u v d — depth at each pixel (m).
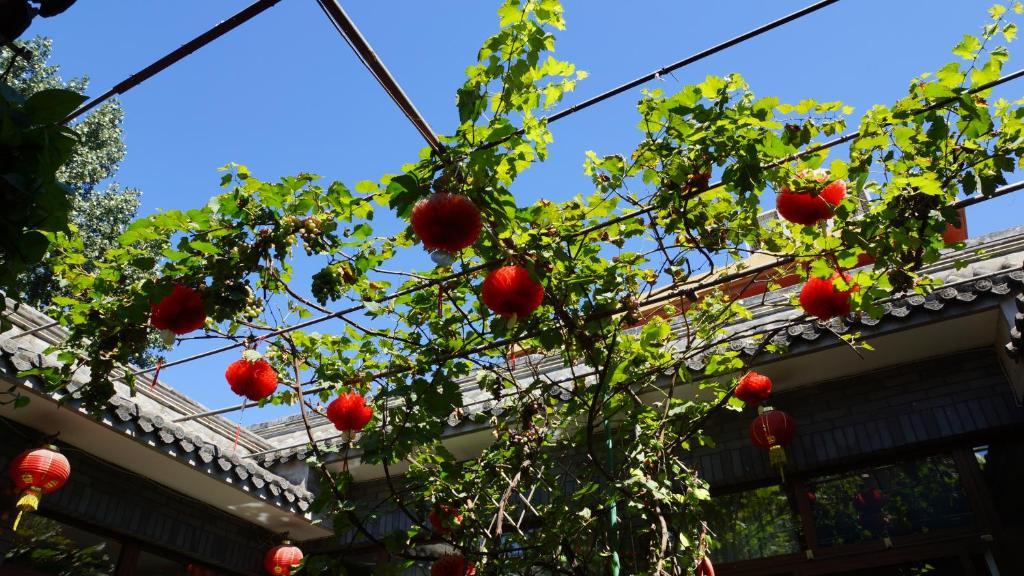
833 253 2.98
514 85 2.48
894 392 4.91
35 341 4.94
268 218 2.86
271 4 2.20
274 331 3.45
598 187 3.05
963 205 2.89
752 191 2.68
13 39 1.48
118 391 5.61
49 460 4.16
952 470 4.59
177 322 2.76
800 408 5.14
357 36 2.21
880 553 4.52
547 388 3.95
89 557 4.95
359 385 3.67
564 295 3.06
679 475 3.95
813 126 2.65
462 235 2.22
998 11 2.62
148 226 2.86
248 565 6.02
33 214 1.43
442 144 2.43
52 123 1.43
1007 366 4.51
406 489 4.03
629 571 4.10
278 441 7.38
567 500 4.06
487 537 3.75
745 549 4.89
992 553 4.26
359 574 5.99
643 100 2.76
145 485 5.32
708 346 4.01
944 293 4.46
